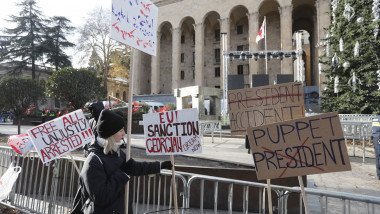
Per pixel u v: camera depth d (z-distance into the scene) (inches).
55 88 713.0
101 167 77.4
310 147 81.0
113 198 78.5
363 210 170.4
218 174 182.7
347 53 689.0
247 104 109.6
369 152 403.5
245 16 1755.7
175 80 1760.6
